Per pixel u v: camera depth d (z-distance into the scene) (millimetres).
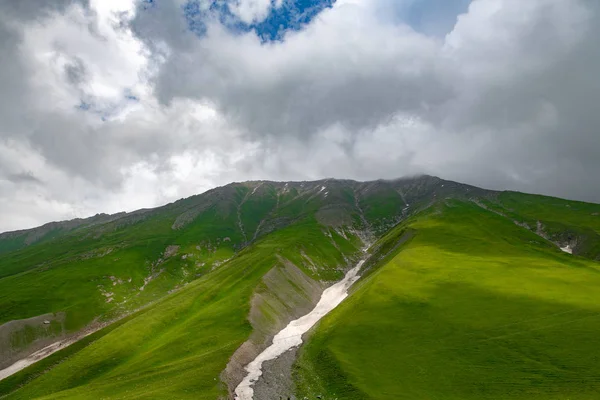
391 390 57312
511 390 53062
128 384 68812
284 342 95125
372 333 78125
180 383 63531
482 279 102875
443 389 56031
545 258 130375
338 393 59125
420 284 102312
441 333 74062
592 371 54500
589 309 76750
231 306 117438
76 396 65188
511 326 72875
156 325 120375
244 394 62906
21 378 110062
